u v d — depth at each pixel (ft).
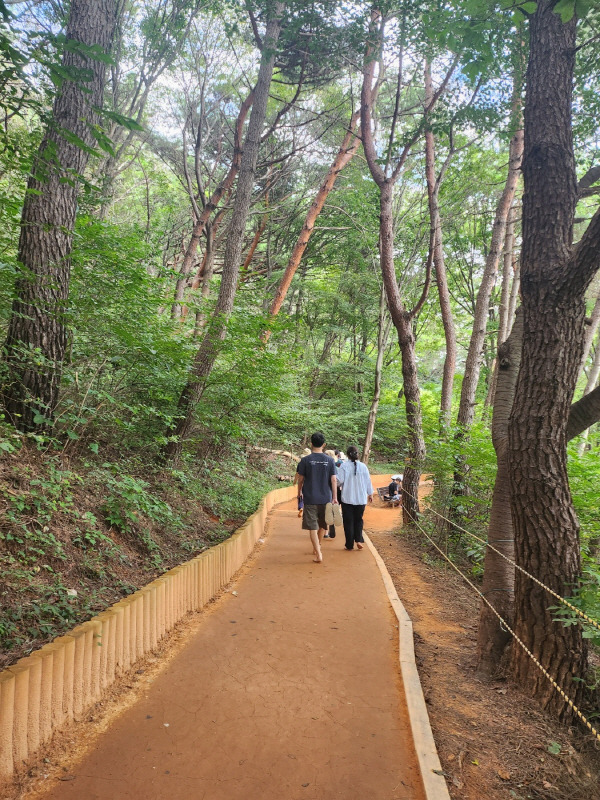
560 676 12.32
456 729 11.16
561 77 13.94
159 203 68.80
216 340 28.71
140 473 23.59
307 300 82.69
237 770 8.79
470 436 30.71
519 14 14.11
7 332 19.62
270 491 42.86
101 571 14.21
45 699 8.99
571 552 12.85
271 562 24.62
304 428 66.44
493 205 58.54
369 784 8.63
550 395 13.05
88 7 20.01
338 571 23.11
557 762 10.33
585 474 23.76
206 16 44.91
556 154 13.56
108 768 8.63
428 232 62.13
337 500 26.99
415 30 29.76
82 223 23.81
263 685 12.00
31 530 13.80
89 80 10.05
